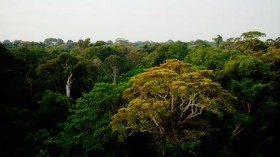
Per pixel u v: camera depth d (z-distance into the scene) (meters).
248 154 32.28
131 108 25.64
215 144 31.98
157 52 63.88
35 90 43.91
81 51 71.19
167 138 26.62
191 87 25.59
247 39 45.34
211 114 30.70
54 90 45.47
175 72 28.00
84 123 29.11
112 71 63.34
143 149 31.86
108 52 71.81
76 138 28.44
